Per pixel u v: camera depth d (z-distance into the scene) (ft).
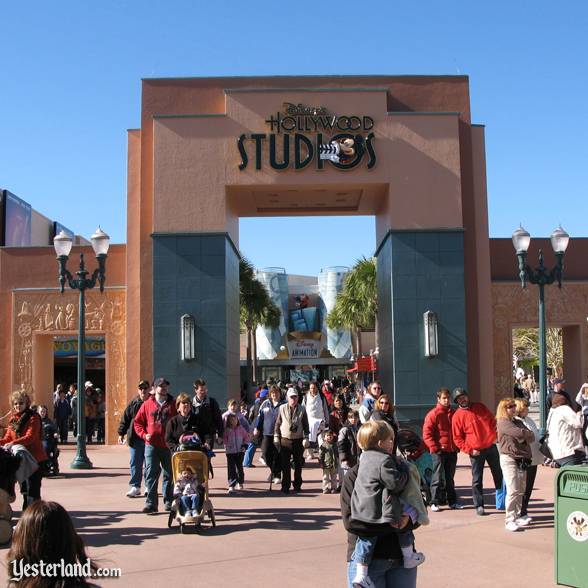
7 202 144.87
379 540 18.84
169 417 41.47
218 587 26.35
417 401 76.89
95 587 12.48
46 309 86.79
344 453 43.80
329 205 89.61
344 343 247.29
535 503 42.88
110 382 85.30
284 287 253.03
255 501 45.37
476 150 82.33
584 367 88.53
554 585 26.35
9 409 85.76
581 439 38.52
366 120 80.12
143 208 81.00
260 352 249.34
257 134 79.66
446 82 82.69
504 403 36.42
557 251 66.39
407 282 78.33
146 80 81.97
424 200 79.41
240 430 50.01
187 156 79.56
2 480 33.88
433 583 26.78
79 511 41.78
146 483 41.19
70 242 67.92
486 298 80.64
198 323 77.82
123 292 86.02
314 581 27.07
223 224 78.95
